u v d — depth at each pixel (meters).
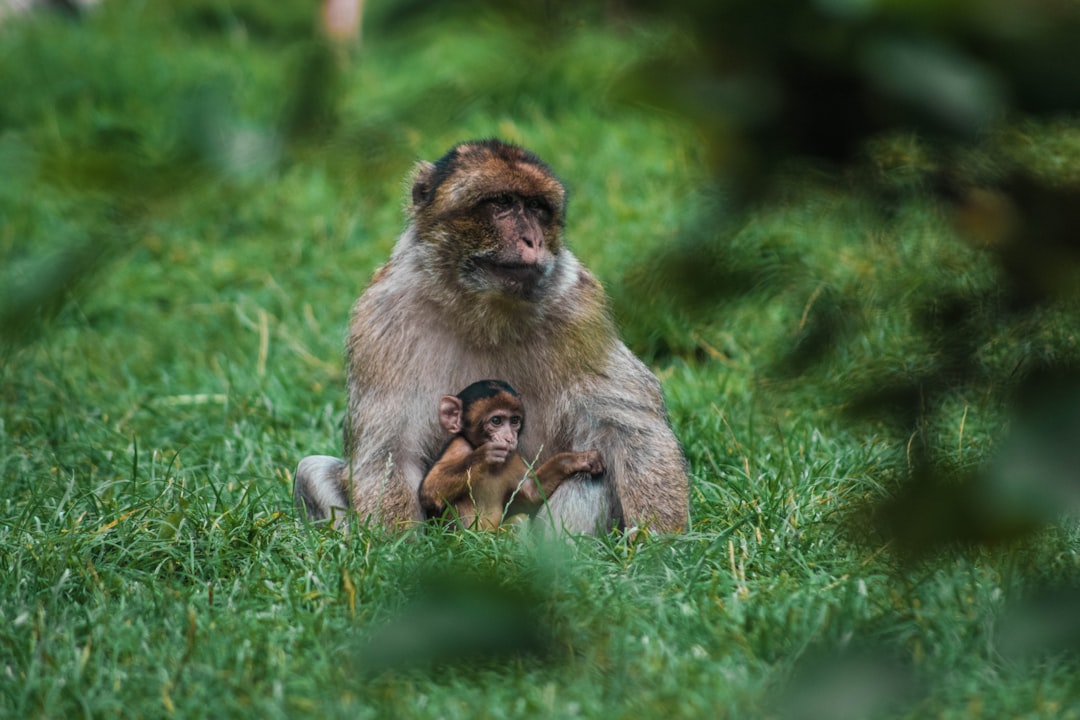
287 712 7.14
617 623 8.28
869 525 2.95
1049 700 6.76
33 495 12.05
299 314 19.44
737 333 15.80
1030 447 2.61
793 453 12.60
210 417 16.05
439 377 11.58
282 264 20.86
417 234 11.48
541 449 11.66
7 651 8.22
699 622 8.40
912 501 2.84
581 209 21.31
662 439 11.48
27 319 2.35
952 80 2.23
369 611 8.73
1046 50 2.22
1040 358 2.75
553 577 6.36
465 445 11.20
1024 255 2.67
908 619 7.59
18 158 2.52
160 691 7.53
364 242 21.81
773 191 2.51
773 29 2.26
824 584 9.03
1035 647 3.69
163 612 8.98
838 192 2.56
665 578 9.52
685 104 2.31
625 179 21.95
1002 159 2.60
